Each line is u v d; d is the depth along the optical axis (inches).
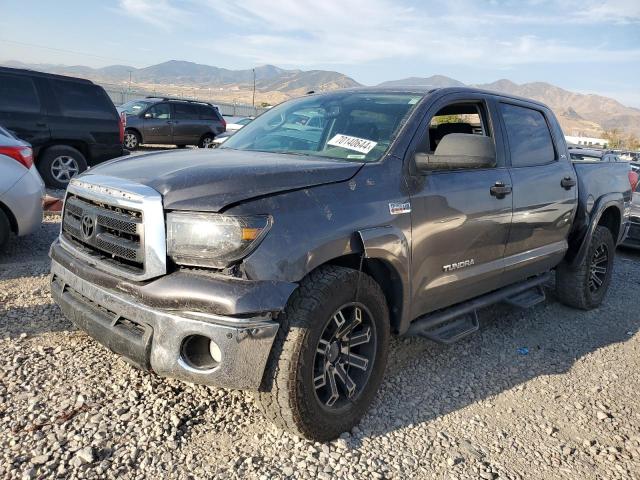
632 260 361.7
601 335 205.0
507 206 165.3
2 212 226.5
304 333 108.3
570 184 199.8
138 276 109.0
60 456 106.3
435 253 142.2
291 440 118.4
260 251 103.8
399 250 129.0
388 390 147.2
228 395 134.2
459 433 130.2
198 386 136.9
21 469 101.6
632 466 123.0
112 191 114.7
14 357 142.6
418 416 135.9
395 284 134.3
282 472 108.6
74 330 162.6
